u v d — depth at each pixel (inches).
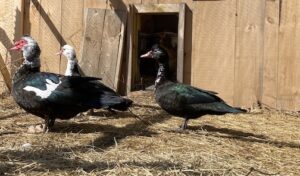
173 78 188.1
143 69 201.9
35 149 107.6
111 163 98.7
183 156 105.9
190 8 166.4
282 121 147.8
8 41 178.4
